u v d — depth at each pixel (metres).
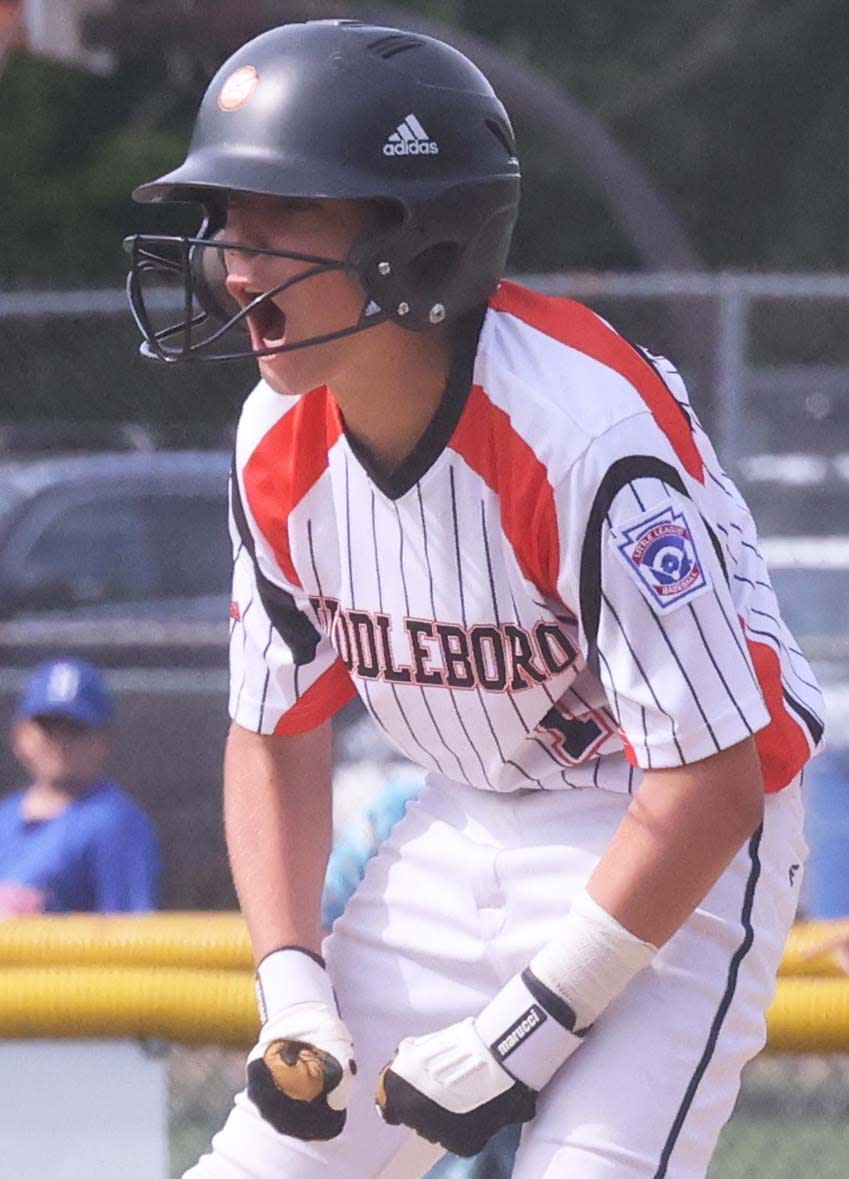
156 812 22.38
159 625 23.06
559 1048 7.63
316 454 8.15
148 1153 11.17
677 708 7.46
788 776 8.19
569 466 7.47
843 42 66.62
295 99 7.64
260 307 7.73
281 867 8.71
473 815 8.65
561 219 64.31
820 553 23.52
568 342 7.77
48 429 26.31
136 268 7.99
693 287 21.81
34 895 17.27
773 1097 13.28
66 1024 11.10
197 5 35.38
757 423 27.20
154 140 61.84
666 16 68.12
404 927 8.62
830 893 18.31
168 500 25.25
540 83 39.50
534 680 8.03
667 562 7.45
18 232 59.50
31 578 24.64
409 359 7.72
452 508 7.79
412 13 65.94
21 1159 11.25
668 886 7.55
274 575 8.53
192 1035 11.08
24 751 17.89
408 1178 8.62
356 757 21.89
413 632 8.12
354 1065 8.13
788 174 66.94
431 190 7.62
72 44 35.12
